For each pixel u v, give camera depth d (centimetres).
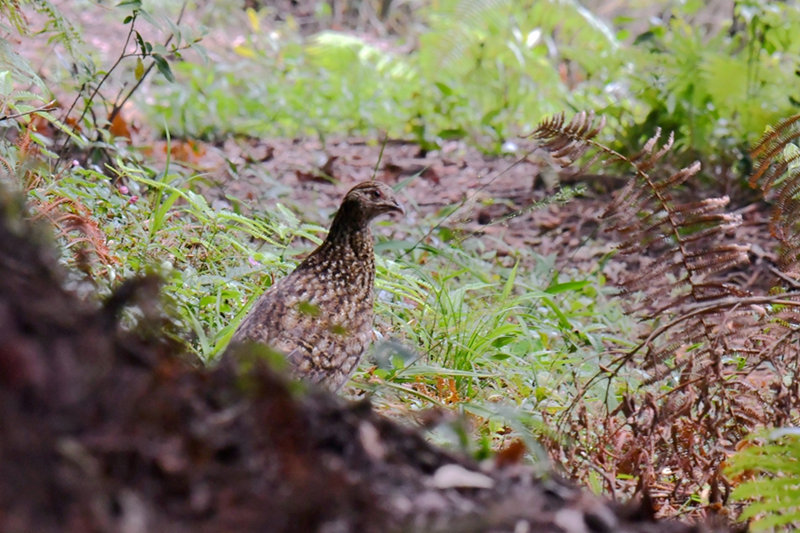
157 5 2606
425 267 1270
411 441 372
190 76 2402
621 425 721
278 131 2130
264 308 827
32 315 312
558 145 785
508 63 2286
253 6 3550
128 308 495
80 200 998
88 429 300
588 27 2150
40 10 1126
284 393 331
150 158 1529
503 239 1537
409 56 2897
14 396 290
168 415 314
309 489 310
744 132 1712
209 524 299
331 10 3662
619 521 370
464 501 351
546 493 372
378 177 1825
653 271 765
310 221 1439
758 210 1591
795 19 1780
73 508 283
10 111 1062
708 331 730
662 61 1834
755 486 539
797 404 709
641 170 764
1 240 325
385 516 318
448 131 1975
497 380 953
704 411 691
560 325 1120
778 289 803
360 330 846
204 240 1049
